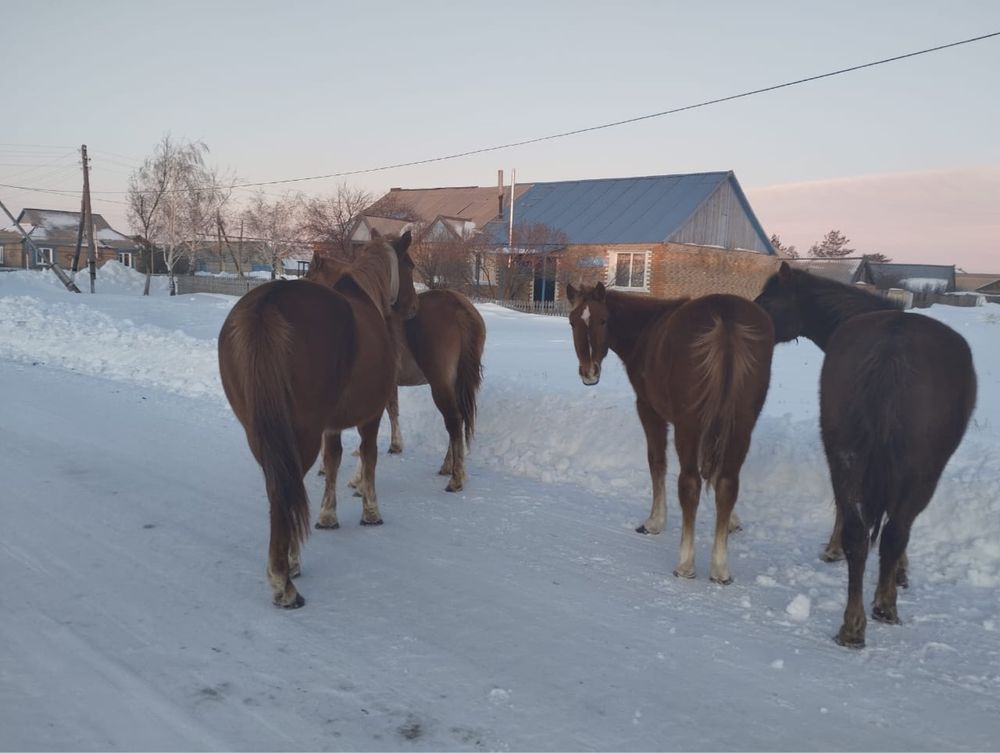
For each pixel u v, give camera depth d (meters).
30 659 3.93
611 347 6.44
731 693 3.89
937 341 4.57
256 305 4.69
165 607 4.65
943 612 4.93
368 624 4.53
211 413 10.52
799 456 7.27
